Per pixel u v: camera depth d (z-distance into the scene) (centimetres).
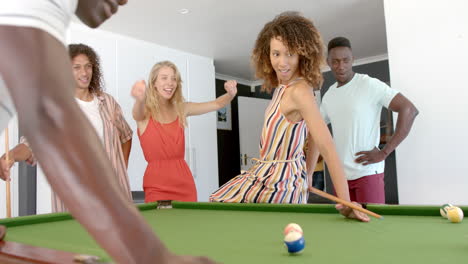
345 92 280
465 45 294
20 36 32
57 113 31
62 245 94
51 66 33
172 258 37
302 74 165
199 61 557
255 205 167
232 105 702
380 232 112
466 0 295
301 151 175
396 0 323
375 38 516
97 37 439
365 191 271
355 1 397
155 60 499
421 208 139
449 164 297
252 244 100
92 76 256
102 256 77
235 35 479
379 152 266
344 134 276
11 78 32
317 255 86
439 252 85
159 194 248
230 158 680
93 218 33
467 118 291
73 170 32
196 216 158
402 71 319
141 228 35
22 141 233
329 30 482
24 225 141
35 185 364
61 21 37
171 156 255
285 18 163
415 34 314
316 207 156
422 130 309
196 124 540
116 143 255
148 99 254
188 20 427
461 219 125
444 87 301
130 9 392
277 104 166
